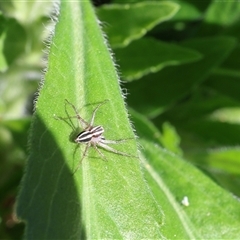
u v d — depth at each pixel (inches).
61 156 3.8
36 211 3.7
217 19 6.8
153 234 3.8
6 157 6.3
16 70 5.9
